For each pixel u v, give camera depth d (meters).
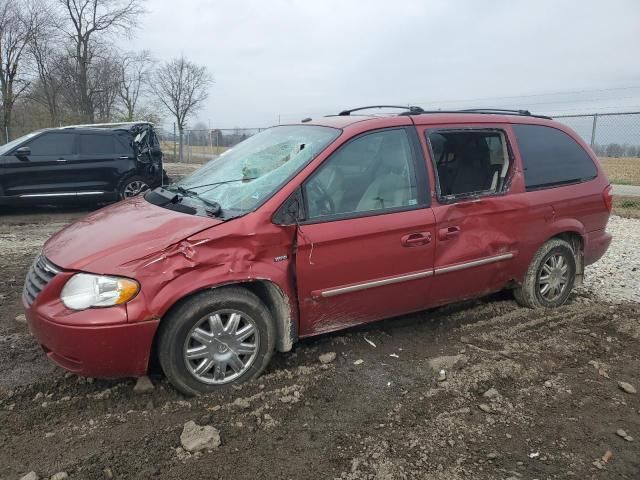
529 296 4.81
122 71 37.22
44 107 35.41
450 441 2.92
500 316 4.71
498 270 4.48
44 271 3.29
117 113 37.31
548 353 4.03
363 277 3.75
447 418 3.15
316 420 3.10
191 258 3.17
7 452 2.78
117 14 34.56
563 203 4.75
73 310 3.02
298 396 3.33
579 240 5.03
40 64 33.81
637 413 3.28
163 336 3.17
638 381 3.68
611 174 18.19
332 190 3.66
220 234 3.24
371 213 3.75
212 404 3.24
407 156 4.00
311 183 3.58
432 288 4.12
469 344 4.17
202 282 3.18
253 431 2.98
